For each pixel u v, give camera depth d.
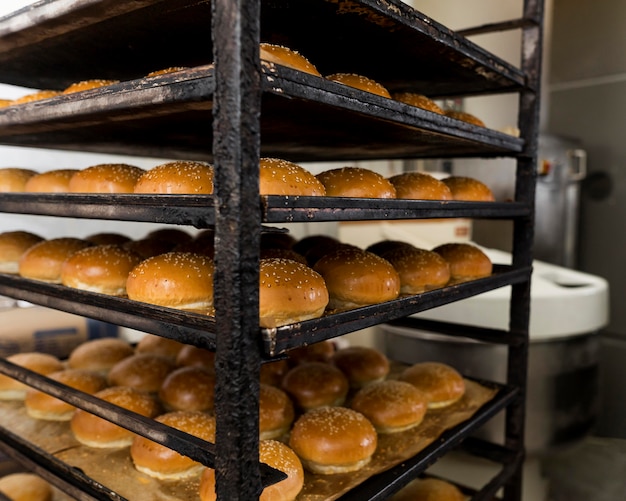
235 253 0.64
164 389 1.43
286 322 0.86
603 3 2.93
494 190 2.40
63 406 1.42
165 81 0.70
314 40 1.00
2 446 1.31
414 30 0.92
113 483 1.11
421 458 1.16
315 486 1.07
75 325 1.92
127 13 0.85
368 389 1.42
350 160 1.74
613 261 2.97
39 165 1.91
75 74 1.26
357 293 1.04
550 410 1.89
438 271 1.27
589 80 3.03
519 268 1.43
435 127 0.99
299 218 0.71
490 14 2.87
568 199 2.73
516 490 1.55
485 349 1.82
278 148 1.35
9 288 1.12
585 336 1.93
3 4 1.74
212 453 0.70
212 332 0.70
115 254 1.18
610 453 2.67
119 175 1.14
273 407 1.29
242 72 0.61
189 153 1.58
